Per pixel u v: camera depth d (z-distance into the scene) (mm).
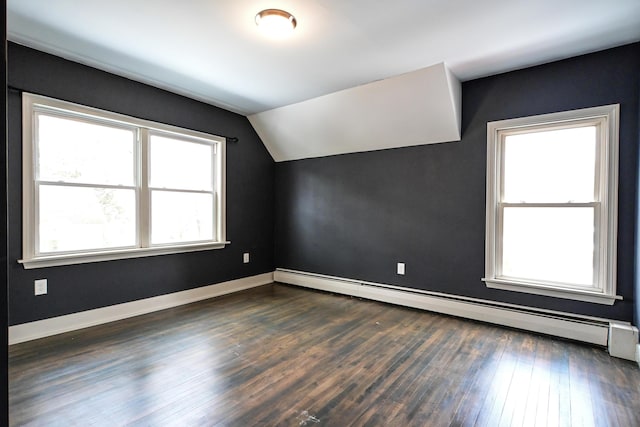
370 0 1938
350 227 4074
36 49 2564
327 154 4262
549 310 2811
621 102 2488
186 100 3615
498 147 3053
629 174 2463
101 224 3012
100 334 2713
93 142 2961
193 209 3777
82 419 1637
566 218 2775
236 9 2037
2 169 641
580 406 1774
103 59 2736
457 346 2525
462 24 2205
